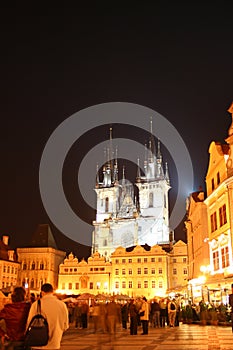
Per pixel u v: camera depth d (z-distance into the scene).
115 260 125.12
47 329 8.59
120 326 42.41
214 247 51.16
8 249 128.12
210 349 18.94
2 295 19.05
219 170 50.41
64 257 139.75
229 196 45.31
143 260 122.50
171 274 121.56
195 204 63.56
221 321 38.41
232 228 44.28
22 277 128.12
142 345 21.05
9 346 9.28
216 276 46.91
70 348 19.95
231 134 46.78
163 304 38.22
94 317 20.44
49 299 8.96
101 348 19.67
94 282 124.94
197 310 45.91
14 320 9.12
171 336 26.55
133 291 120.69
